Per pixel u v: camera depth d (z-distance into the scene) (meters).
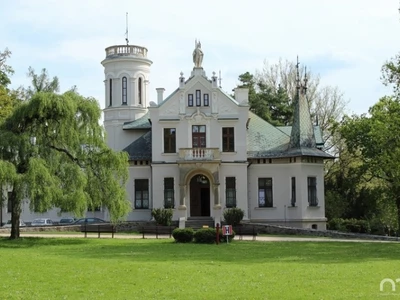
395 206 56.19
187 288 17.12
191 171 50.22
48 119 36.72
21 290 16.97
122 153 38.19
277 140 53.59
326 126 68.69
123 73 58.47
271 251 29.86
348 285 17.56
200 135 51.50
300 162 51.12
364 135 51.03
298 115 52.31
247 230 45.50
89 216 55.53
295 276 19.59
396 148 37.53
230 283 18.03
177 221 50.00
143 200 52.38
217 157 50.41
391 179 51.34
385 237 41.16
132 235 43.56
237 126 51.47
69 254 28.30
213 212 50.62
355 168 55.59
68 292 16.59
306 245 34.12
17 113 36.28
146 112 58.97
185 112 51.47
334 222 53.12
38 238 38.06
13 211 37.12
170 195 51.31
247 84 75.38
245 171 51.31
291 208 51.66
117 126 58.06
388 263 23.86
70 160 37.12
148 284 17.91
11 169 33.94
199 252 29.14
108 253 28.73
